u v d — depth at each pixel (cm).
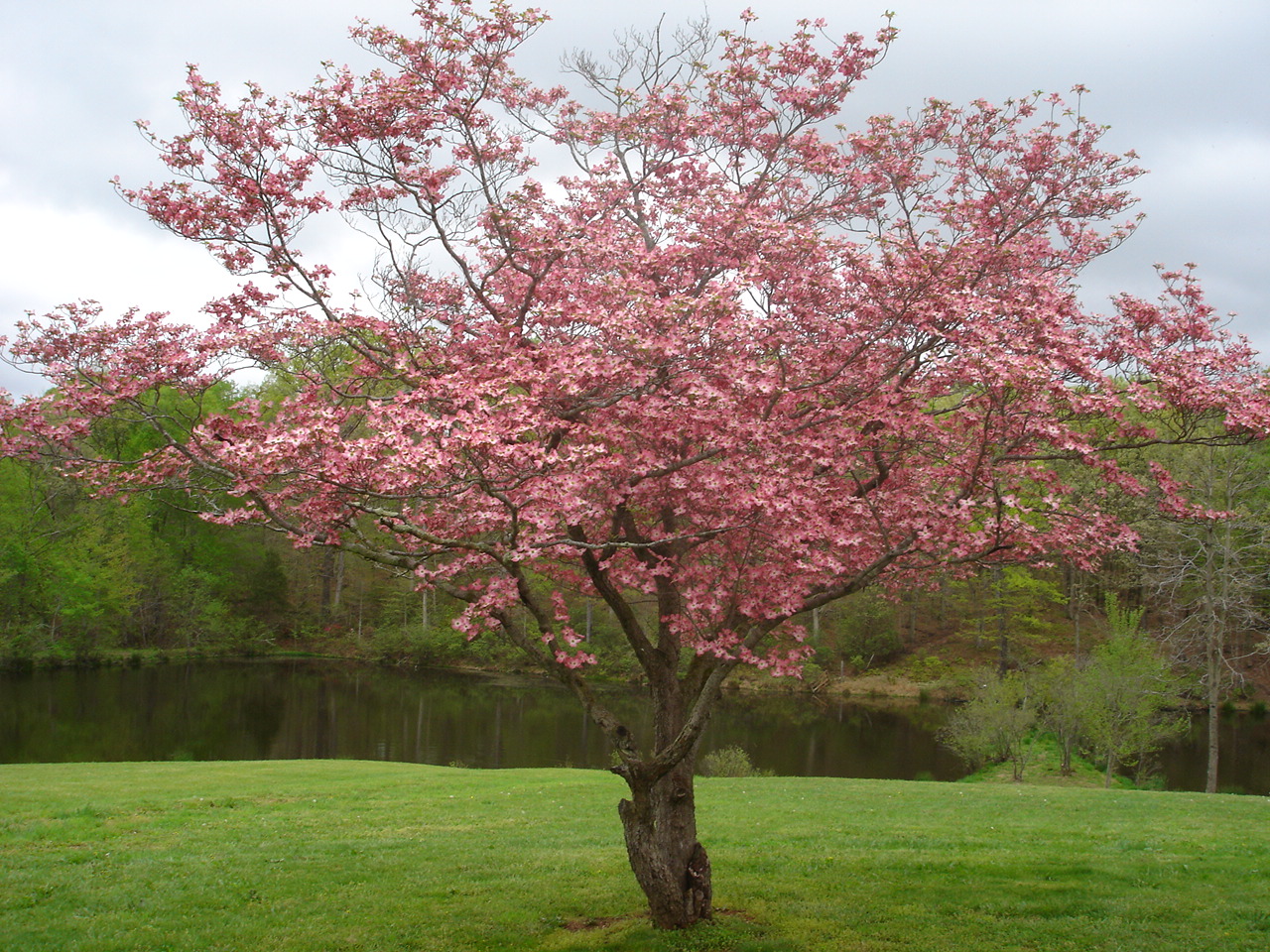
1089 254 947
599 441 694
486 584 760
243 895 918
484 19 746
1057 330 690
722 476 696
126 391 668
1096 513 765
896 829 1277
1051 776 2569
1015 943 757
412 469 577
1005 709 2603
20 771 1709
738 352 734
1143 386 686
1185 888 926
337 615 5200
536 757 2633
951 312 723
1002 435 714
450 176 788
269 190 745
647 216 945
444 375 695
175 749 2650
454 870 1026
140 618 4594
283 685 3969
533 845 1167
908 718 3569
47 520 3500
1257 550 2352
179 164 734
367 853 1111
